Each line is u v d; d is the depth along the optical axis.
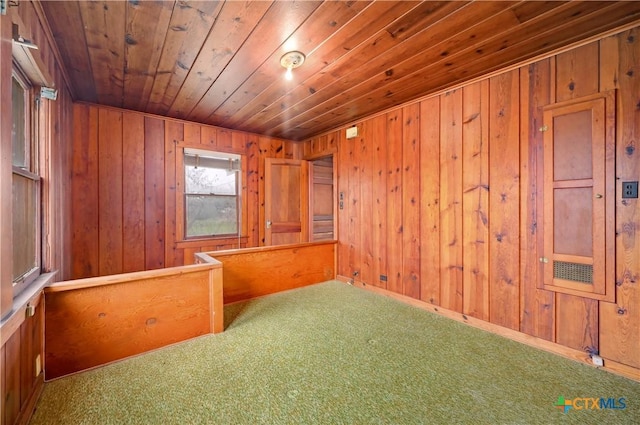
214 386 1.68
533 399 1.59
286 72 2.36
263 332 2.40
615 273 1.85
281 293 3.44
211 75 2.41
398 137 3.20
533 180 2.20
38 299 1.58
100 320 1.89
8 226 1.14
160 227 3.47
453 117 2.70
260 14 1.64
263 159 4.40
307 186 4.61
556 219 2.09
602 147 1.88
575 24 1.76
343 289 3.60
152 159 3.42
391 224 3.30
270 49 2.02
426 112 2.92
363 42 1.93
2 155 1.08
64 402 1.53
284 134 4.38
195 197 3.84
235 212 4.20
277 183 4.35
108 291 1.92
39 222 1.81
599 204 1.90
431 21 1.72
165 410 1.48
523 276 2.26
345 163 3.91
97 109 3.07
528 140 2.22
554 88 2.08
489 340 2.28
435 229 2.86
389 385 1.70
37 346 1.59
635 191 1.77
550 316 2.12
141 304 2.04
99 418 1.42
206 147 3.84
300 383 1.72
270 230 4.28
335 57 2.13
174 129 3.58
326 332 2.40
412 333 2.39
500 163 2.38
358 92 2.80
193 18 1.68
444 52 2.07
